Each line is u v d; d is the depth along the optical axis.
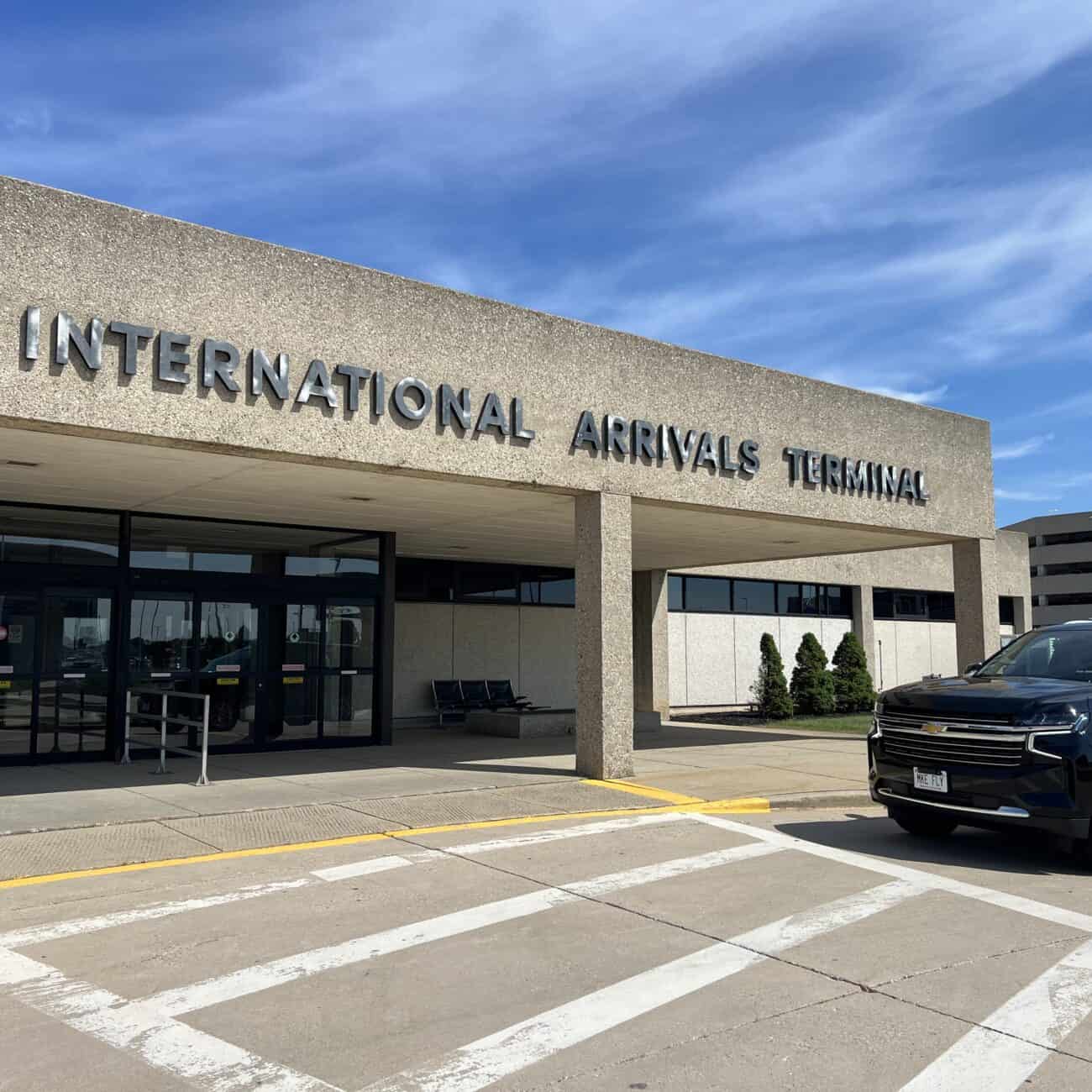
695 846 9.11
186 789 11.40
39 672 13.31
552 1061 4.56
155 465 10.93
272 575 15.27
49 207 8.91
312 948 6.12
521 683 22.92
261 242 10.09
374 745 16.09
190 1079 4.38
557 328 12.26
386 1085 4.32
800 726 21.80
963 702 8.60
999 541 34.16
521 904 7.12
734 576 26.22
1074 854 8.38
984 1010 5.18
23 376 8.68
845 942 6.30
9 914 6.77
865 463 15.52
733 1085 4.32
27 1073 4.42
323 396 10.33
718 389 13.84
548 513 14.52
